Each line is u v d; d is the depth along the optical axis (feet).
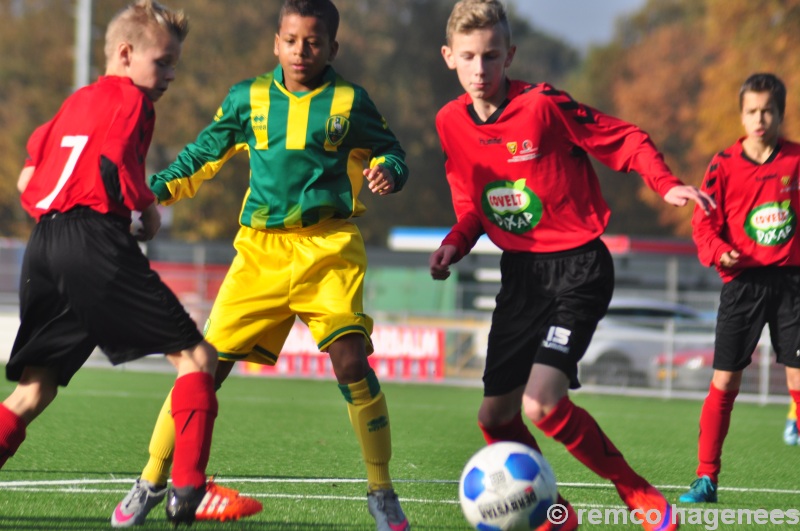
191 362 45.57
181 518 44.37
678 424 120.06
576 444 46.24
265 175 51.42
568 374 46.55
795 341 64.59
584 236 49.01
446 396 152.66
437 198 522.47
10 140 430.20
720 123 346.33
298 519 51.65
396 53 543.39
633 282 234.99
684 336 172.45
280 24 51.13
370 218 501.97
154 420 103.76
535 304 49.26
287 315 51.72
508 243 50.42
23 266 45.96
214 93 415.03
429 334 179.01
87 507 53.21
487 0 49.19
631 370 173.06
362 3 552.00
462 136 51.06
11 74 437.17
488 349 50.55
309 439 91.50
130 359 44.96
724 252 61.46
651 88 596.70
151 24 46.80
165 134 416.05
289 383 166.20
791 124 321.73
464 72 49.08
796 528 54.03
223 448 83.61
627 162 47.78
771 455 90.68
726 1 331.98
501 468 44.50
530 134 49.19
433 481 67.97
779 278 64.23
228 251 287.69
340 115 51.26
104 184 44.19
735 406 157.17
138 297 44.24
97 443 84.17
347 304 50.08
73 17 435.53
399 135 514.68
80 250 43.96
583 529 52.19
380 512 48.60
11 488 58.90
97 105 45.34
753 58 332.39
